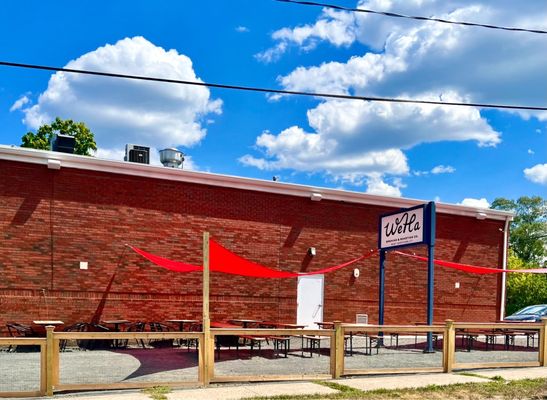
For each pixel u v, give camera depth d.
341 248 20.31
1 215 15.57
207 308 10.53
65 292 16.12
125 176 17.16
